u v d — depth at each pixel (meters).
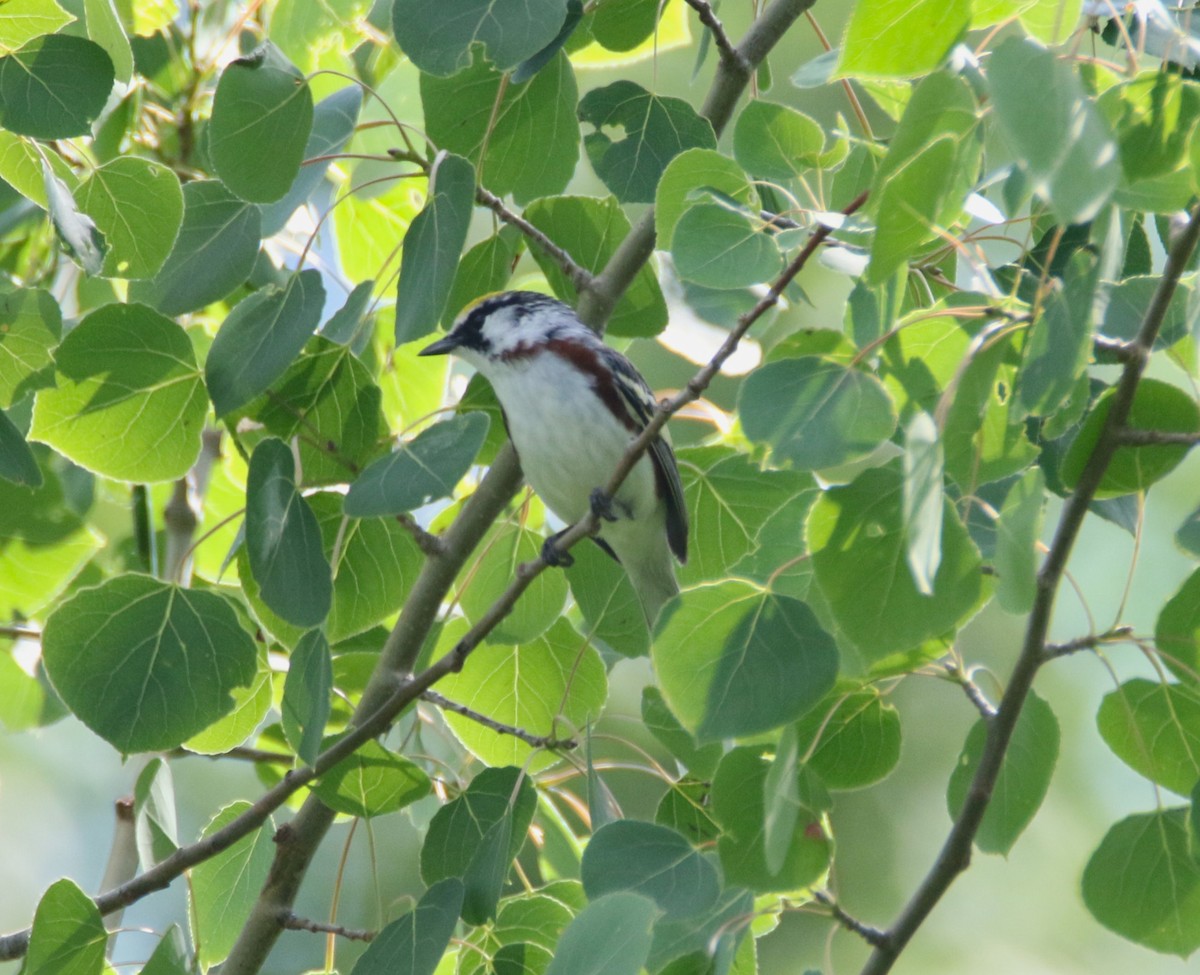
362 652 9.29
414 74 10.10
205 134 9.55
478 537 8.66
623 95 8.72
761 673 6.24
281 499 7.18
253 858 8.17
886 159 5.29
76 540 9.35
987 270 6.84
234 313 7.67
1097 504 7.62
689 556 9.09
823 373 5.90
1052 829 14.09
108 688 7.36
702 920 6.57
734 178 7.14
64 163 7.73
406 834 15.02
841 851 14.03
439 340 10.15
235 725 8.58
